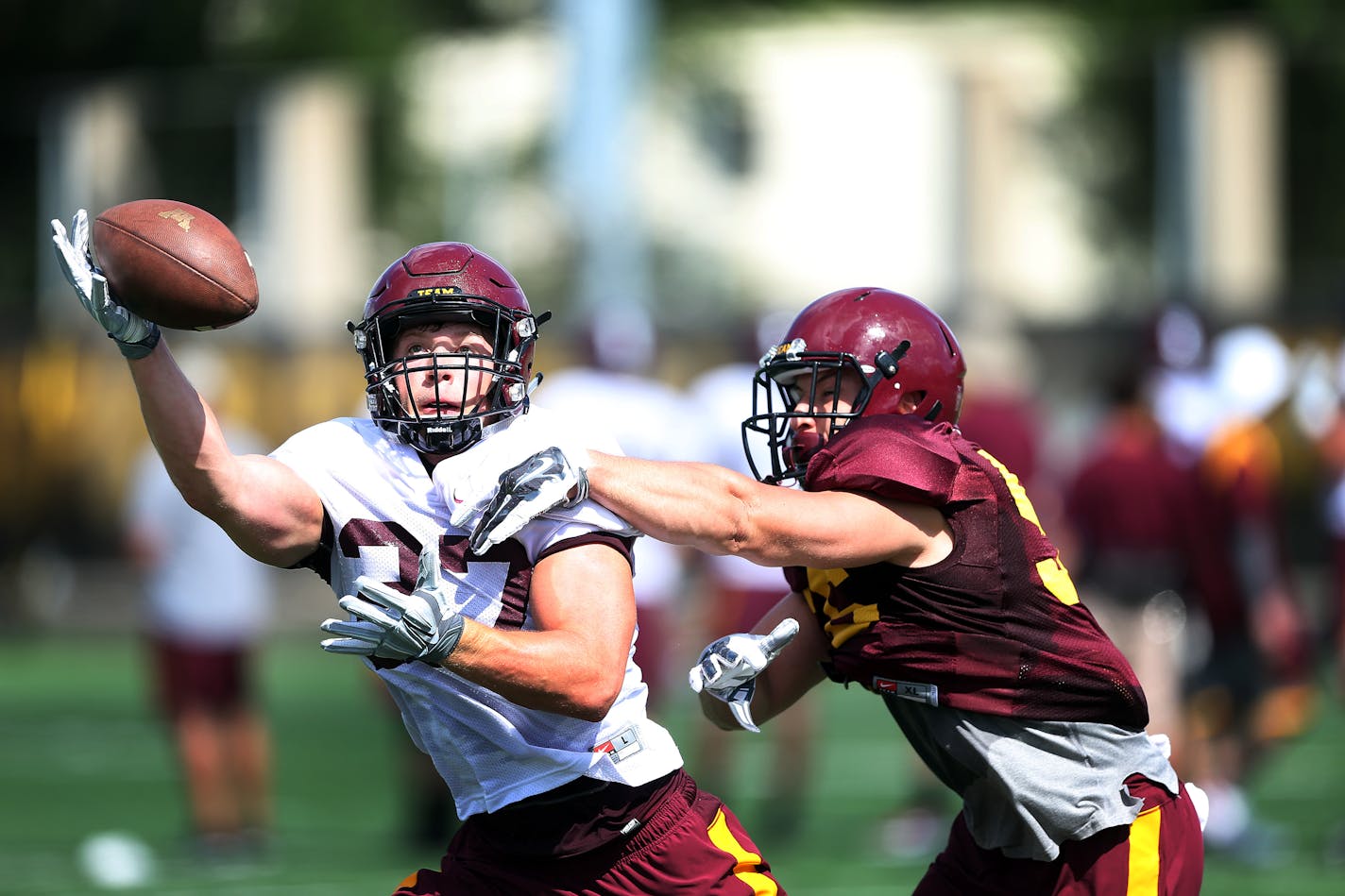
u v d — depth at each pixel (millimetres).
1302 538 61656
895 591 12203
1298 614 28141
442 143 113062
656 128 109875
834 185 110000
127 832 29203
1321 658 46656
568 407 25688
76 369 68938
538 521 11531
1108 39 107688
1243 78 84062
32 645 61312
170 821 30250
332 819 30250
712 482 11641
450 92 113000
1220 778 27188
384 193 111125
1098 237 109562
